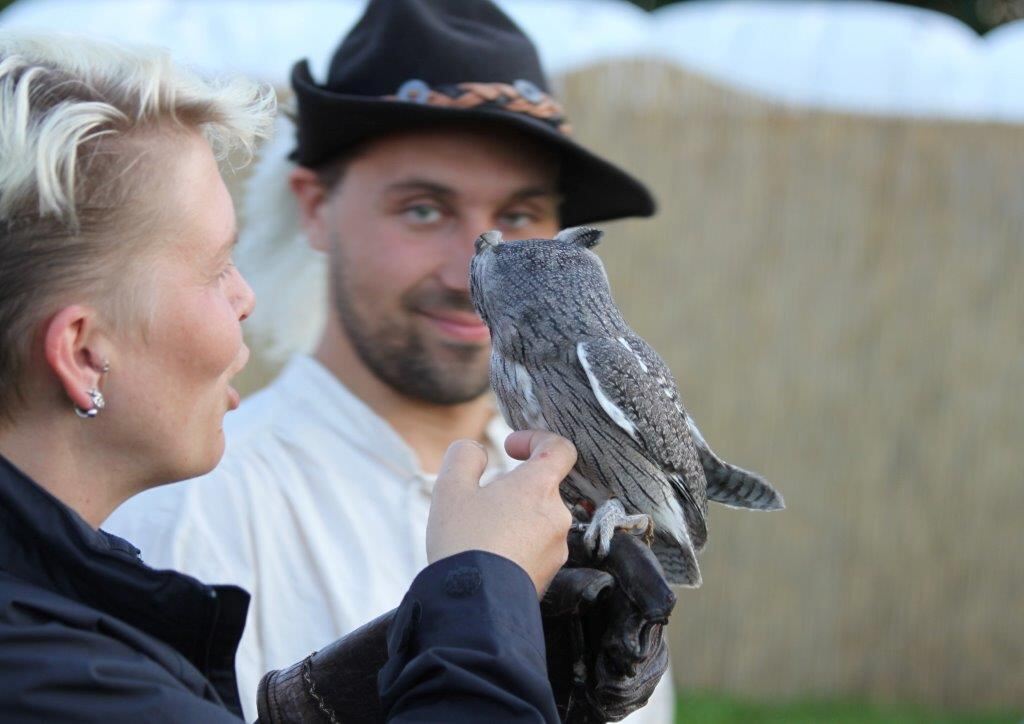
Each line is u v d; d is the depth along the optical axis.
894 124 8.23
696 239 8.33
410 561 2.98
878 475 8.33
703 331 8.35
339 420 3.06
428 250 3.17
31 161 1.69
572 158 3.36
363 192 3.22
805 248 8.30
